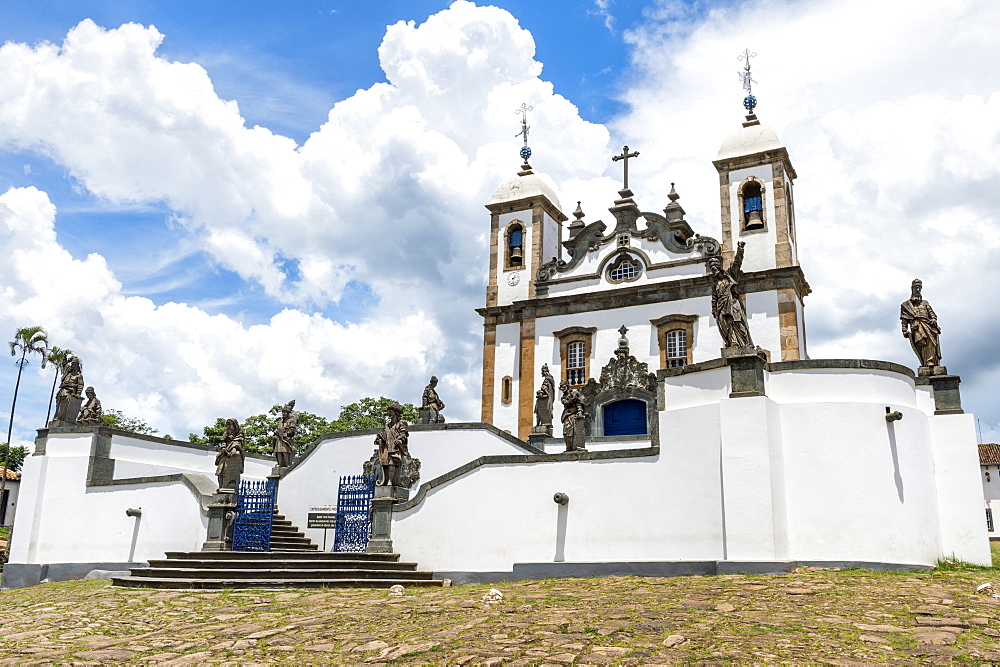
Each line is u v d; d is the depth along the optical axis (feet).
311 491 87.86
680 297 112.06
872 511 55.72
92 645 40.68
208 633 42.60
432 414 102.94
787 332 106.22
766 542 54.13
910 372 61.67
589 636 37.40
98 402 94.63
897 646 34.45
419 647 37.17
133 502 83.61
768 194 113.80
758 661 32.63
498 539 63.87
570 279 120.16
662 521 59.36
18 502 90.27
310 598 52.47
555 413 114.32
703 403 60.54
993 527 164.96
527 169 133.08
